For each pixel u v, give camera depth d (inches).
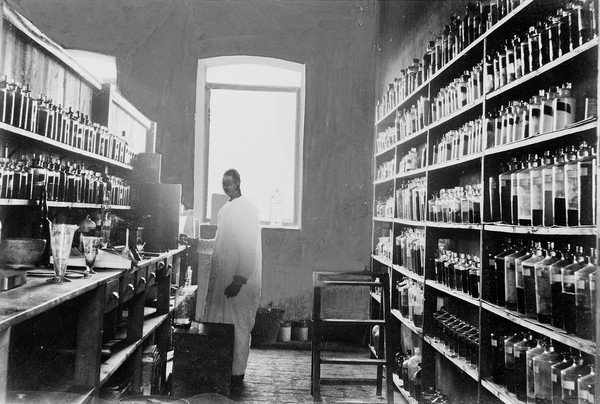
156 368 138.3
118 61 243.3
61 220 132.1
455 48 130.0
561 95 81.4
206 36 246.8
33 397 80.0
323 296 238.5
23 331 93.4
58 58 127.3
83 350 87.8
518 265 89.0
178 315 145.4
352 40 251.1
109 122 160.2
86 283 81.4
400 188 184.7
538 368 82.4
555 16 84.2
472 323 133.3
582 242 80.7
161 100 244.4
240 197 162.7
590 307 69.7
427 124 148.3
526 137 89.0
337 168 250.7
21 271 77.4
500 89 97.7
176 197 160.7
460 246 142.3
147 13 244.1
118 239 143.9
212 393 129.0
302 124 253.3
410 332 187.8
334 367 194.7
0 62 97.1
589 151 75.6
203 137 250.5
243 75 256.7
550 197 79.4
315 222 249.4
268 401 149.3
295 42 250.2
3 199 91.4
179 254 190.4
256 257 160.4
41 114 110.3
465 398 131.3
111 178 156.9
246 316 159.5
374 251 223.6
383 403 142.5
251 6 249.0
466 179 139.6
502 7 102.9
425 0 181.5
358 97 250.2
